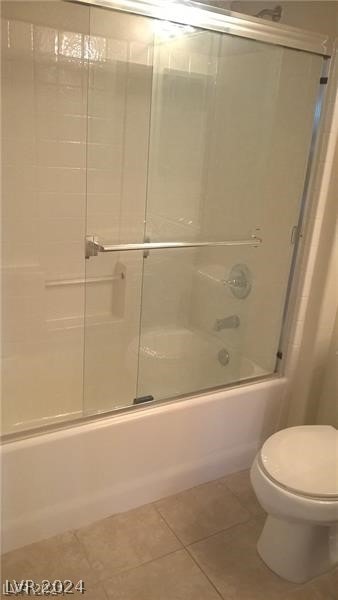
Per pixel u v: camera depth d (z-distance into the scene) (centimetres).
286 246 213
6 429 168
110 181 235
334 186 194
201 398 197
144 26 207
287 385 221
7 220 219
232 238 236
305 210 203
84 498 177
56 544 172
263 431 222
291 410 227
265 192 220
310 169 199
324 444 169
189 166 241
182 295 253
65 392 217
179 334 248
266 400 217
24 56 201
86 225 236
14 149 211
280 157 211
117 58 217
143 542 176
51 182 223
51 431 167
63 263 235
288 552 165
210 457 208
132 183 239
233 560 172
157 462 192
